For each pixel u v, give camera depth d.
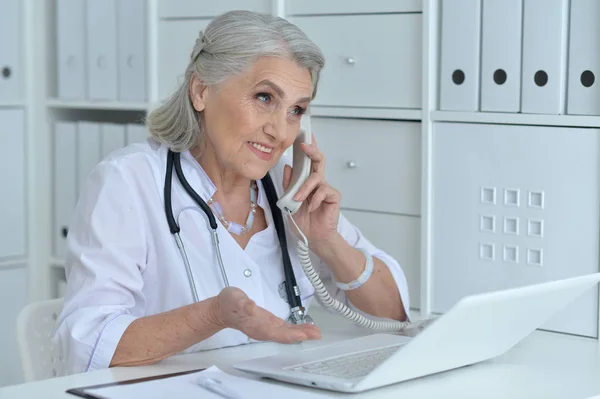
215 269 1.93
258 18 1.87
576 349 1.86
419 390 1.52
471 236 2.33
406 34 2.43
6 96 3.37
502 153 2.26
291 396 1.45
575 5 2.11
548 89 2.17
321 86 2.62
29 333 1.94
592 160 2.11
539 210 2.20
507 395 1.51
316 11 2.61
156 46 3.00
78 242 1.84
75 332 1.70
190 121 1.92
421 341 1.43
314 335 1.60
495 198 2.28
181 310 1.68
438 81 2.38
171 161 1.94
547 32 2.16
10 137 3.40
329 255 2.07
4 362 3.44
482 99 2.29
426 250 2.40
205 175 1.96
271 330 1.59
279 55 1.83
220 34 1.85
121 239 1.83
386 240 2.53
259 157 1.87
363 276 2.09
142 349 1.67
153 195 1.90
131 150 1.95
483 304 1.45
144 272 1.89
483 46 2.28
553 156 2.17
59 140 3.35
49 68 3.43
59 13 3.28
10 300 3.44
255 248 2.01
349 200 2.60
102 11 3.15
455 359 1.60
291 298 2.02
